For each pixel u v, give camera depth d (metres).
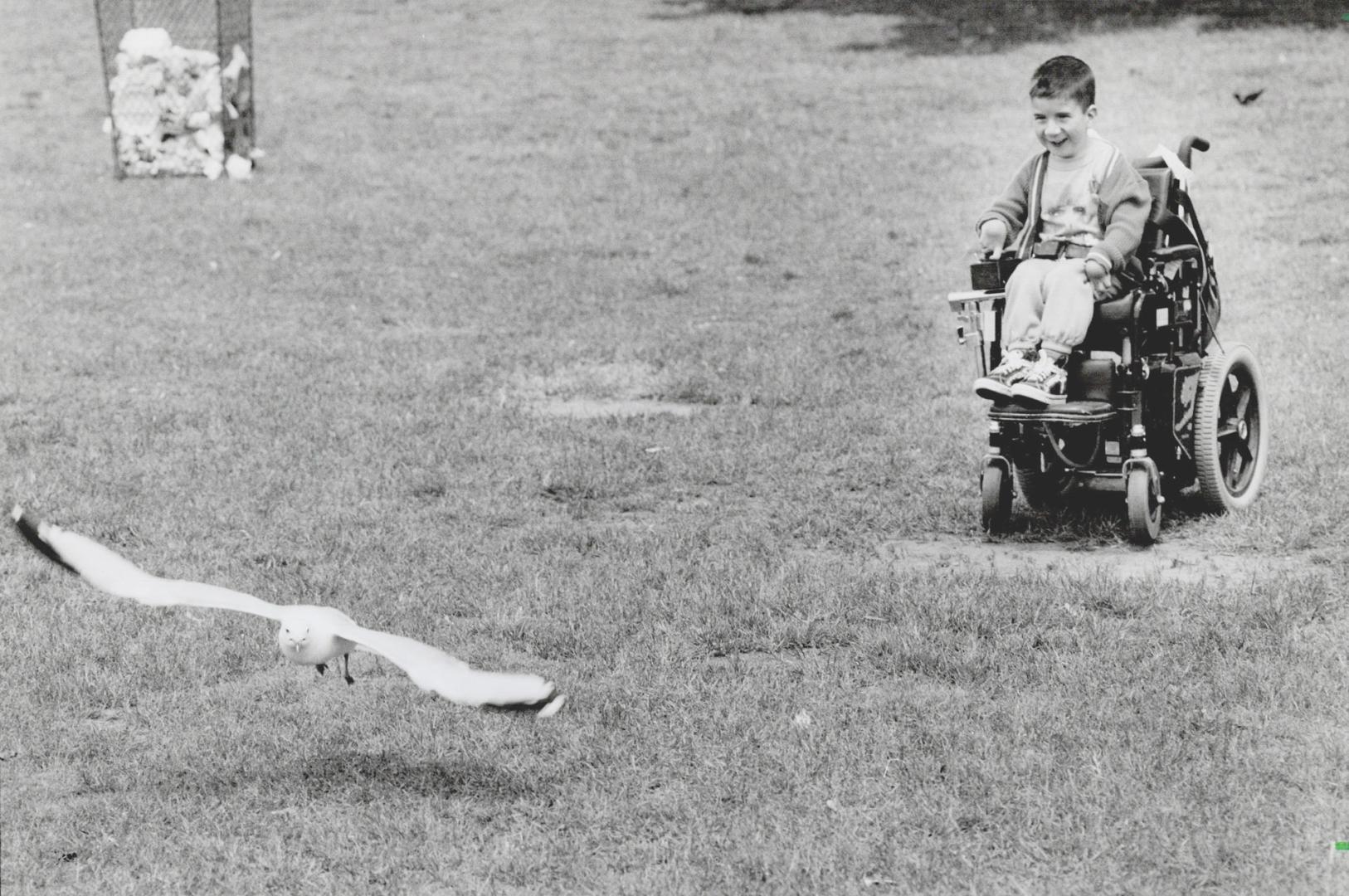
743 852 6.70
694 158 28.34
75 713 8.38
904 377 15.30
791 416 14.09
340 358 16.69
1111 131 27.05
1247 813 6.93
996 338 10.75
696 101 33.22
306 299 19.72
